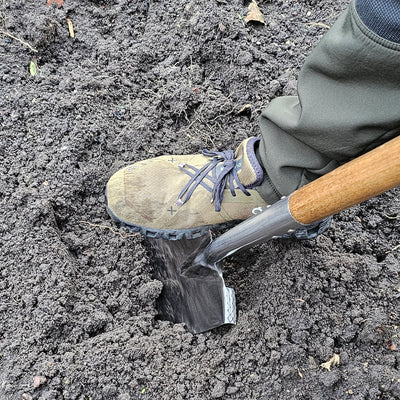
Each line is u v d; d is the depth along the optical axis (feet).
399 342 3.58
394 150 2.71
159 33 4.64
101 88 4.35
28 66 4.33
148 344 3.60
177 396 3.48
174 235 3.76
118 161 4.17
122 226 3.83
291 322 3.65
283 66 4.56
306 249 3.86
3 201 3.87
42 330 3.55
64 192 3.97
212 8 4.60
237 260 4.01
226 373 3.56
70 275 3.74
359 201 2.87
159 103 4.38
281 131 3.37
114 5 4.75
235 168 3.57
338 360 3.55
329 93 3.05
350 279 3.77
